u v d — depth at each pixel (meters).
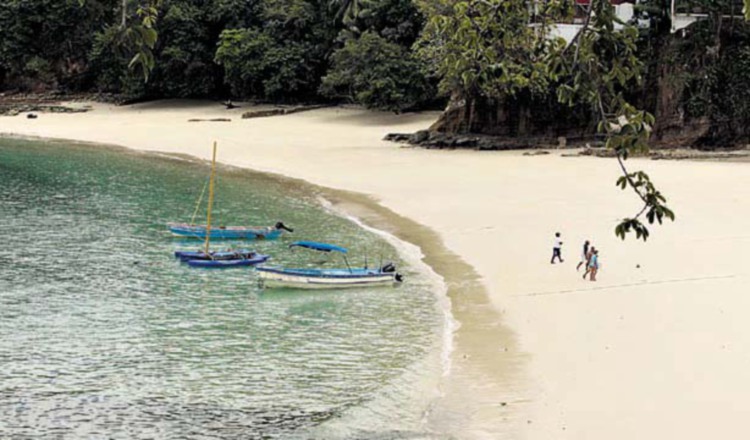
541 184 59.25
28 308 32.56
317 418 22.80
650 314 29.75
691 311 29.81
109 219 50.06
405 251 41.91
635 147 10.80
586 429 21.03
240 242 45.00
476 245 42.12
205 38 117.81
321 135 91.06
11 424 22.33
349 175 65.94
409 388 24.59
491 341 28.20
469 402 23.30
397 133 89.19
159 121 103.12
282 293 35.03
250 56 111.81
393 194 57.53
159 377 25.80
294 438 21.53
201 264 39.34
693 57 76.19
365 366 26.56
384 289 35.19
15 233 45.59
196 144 85.44
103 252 41.88
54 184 62.16
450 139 80.75
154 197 57.59
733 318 28.81
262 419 22.77
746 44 76.31
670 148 76.94
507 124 80.81
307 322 31.06
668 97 77.06
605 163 69.25
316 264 39.94
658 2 77.44
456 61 12.34
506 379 24.73
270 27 113.31
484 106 81.00
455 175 64.19
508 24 11.88
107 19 123.19
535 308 31.44
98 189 60.44
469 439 20.98
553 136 80.31
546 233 43.66
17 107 113.31
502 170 66.25
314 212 52.50
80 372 26.14
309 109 109.00
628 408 22.08
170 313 32.22
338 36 107.00
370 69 99.94
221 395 24.45
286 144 84.75
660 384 23.45
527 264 37.84
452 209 51.44
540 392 23.59
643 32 78.69
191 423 22.58
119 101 118.00
